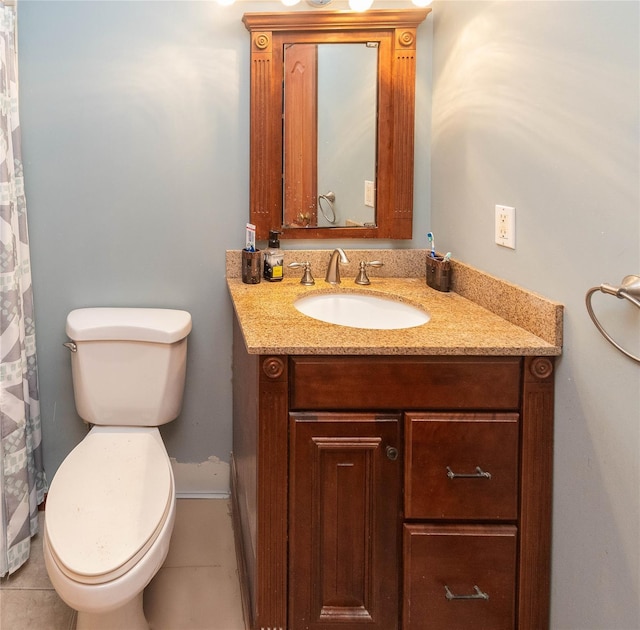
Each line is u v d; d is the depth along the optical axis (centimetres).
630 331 120
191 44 217
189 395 236
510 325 164
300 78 219
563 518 148
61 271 225
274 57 217
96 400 209
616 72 121
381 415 152
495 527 155
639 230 115
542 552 155
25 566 205
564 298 143
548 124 146
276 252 218
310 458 153
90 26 214
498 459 153
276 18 212
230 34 217
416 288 211
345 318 208
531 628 157
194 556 213
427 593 156
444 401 152
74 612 185
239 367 212
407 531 154
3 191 189
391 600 158
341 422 152
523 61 157
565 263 142
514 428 152
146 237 226
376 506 155
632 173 117
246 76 220
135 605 169
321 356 150
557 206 144
